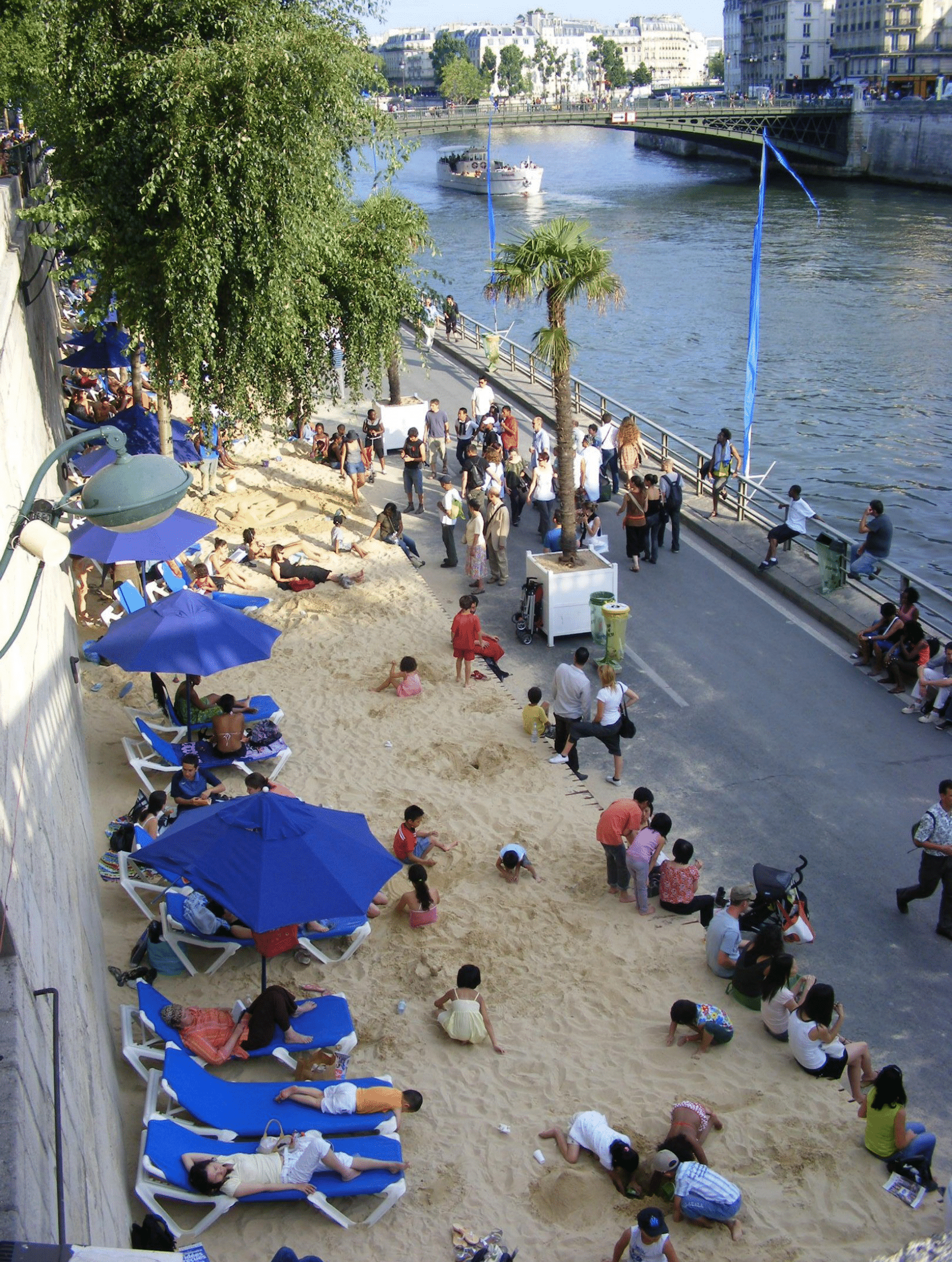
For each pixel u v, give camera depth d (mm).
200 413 17484
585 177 121500
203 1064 8945
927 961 10672
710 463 21766
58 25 15188
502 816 12703
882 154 98500
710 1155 8516
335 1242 7762
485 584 18906
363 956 10594
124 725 14148
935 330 48719
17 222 15555
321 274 19609
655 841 10969
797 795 13219
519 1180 8336
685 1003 9438
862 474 33719
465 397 30453
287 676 15742
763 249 68875
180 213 15523
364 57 16406
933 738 14359
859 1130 8773
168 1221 7637
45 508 5637
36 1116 4121
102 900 11008
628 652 16688
